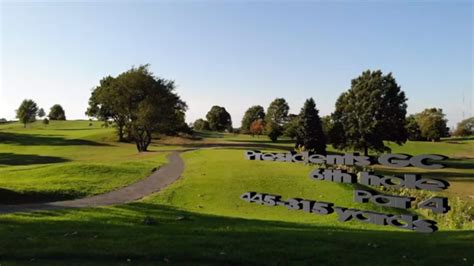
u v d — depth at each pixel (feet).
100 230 60.44
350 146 253.03
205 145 314.14
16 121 617.21
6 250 49.21
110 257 47.16
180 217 75.46
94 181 127.54
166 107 268.82
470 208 102.27
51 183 118.11
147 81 264.31
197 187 124.06
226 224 69.41
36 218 71.46
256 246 50.93
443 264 43.37
